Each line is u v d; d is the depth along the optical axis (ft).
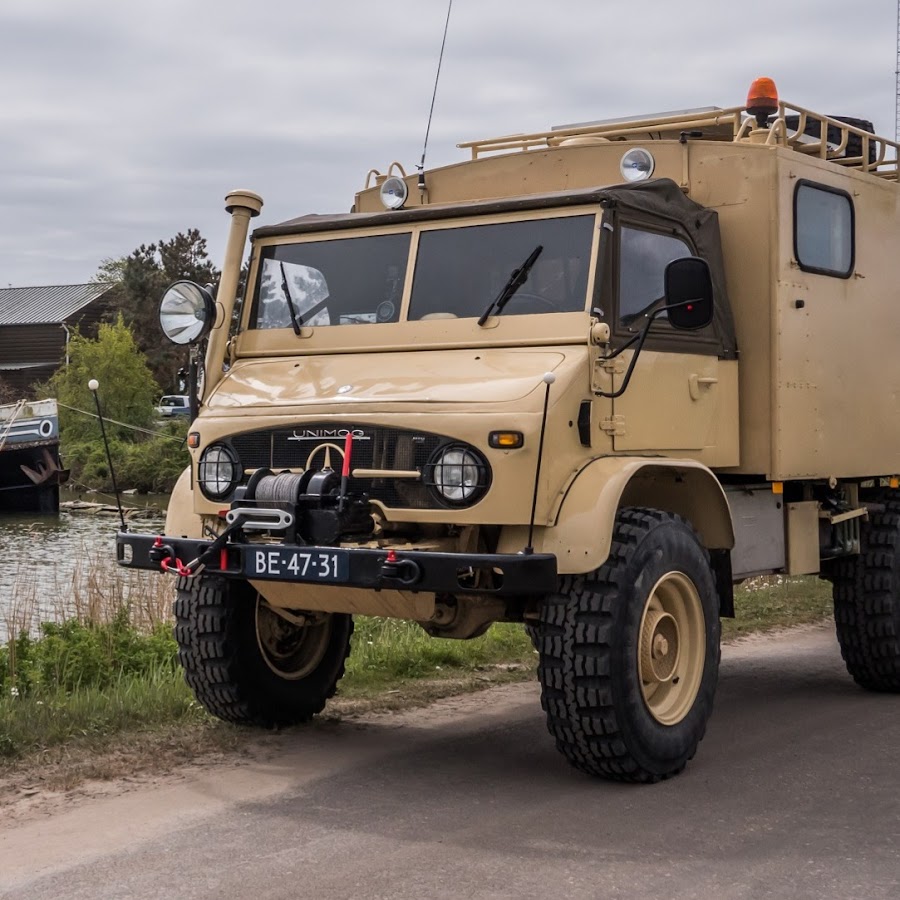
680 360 21.54
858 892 14.37
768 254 23.35
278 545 18.80
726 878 14.82
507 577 17.57
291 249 22.94
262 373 21.70
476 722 23.90
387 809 17.78
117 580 38.81
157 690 24.50
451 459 18.39
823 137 26.45
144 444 149.79
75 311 212.64
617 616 18.52
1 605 44.04
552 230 20.54
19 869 15.31
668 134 26.53
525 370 19.17
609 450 19.70
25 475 114.11
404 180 26.16
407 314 21.35
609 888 14.47
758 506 23.93
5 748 20.75
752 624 37.11
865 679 27.68
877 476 27.78
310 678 23.54
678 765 19.67
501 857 15.57
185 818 17.35
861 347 26.40
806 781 19.43
